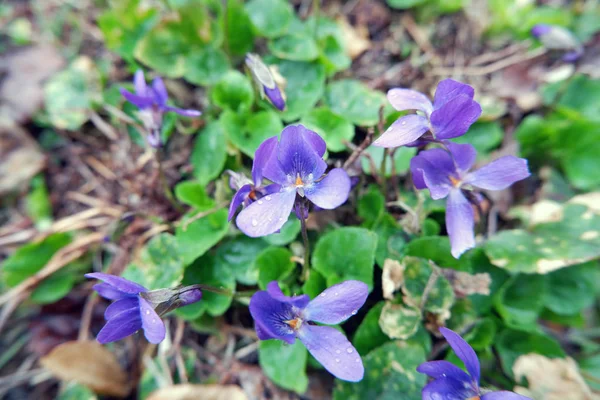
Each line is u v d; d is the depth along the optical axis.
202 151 0.13
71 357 0.12
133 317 0.09
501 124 0.15
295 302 0.08
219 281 0.12
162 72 0.14
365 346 0.11
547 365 0.11
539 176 0.14
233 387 0.11
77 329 0.14
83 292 0.14
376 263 0.12
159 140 0.12
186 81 0.15
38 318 0.14
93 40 0.17
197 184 0.13
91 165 0.15
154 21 0.15
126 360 0.13
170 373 0.12
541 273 0.12
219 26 0.14
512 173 0.09
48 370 0.13
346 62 0.14
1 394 0.13
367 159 0.13
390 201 0.13
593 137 0.13
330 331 0.08
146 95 0.11
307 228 0.12
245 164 0.14
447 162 0.10
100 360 0.12
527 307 0.12
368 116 0.13
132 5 0.15
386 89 0.15
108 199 0.15
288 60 0.14
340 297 0.08
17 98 0.16
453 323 0.11
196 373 0.12
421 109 0.09
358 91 0.14
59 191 0.15
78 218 0.14
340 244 0.11
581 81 0.15
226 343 0.12
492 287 0.12
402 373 0.10
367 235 0.11
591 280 0.12
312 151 0.08
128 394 0.13
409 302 0.11
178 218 0.14
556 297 0.12
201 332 0.13
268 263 0.11
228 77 0.13
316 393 0.12
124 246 0.14
